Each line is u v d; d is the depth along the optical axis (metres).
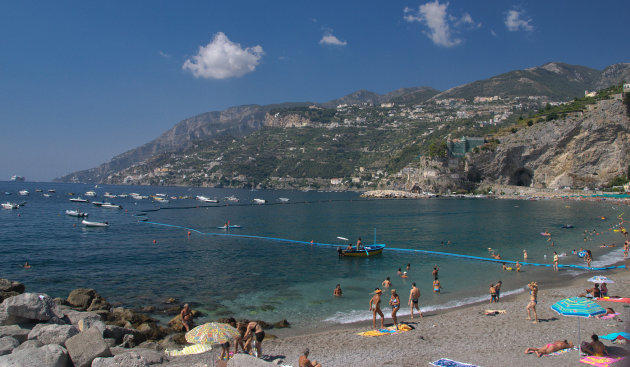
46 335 18.06
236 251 59.09
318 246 64.62
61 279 40.56
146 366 15.98
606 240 65.56
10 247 59.62
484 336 22.23
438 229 86.00
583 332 22.06
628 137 187.38
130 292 35.78
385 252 58.16
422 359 18.75
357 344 21.69
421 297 34.25
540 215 113.94
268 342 22.38
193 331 17.58
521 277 41.28
